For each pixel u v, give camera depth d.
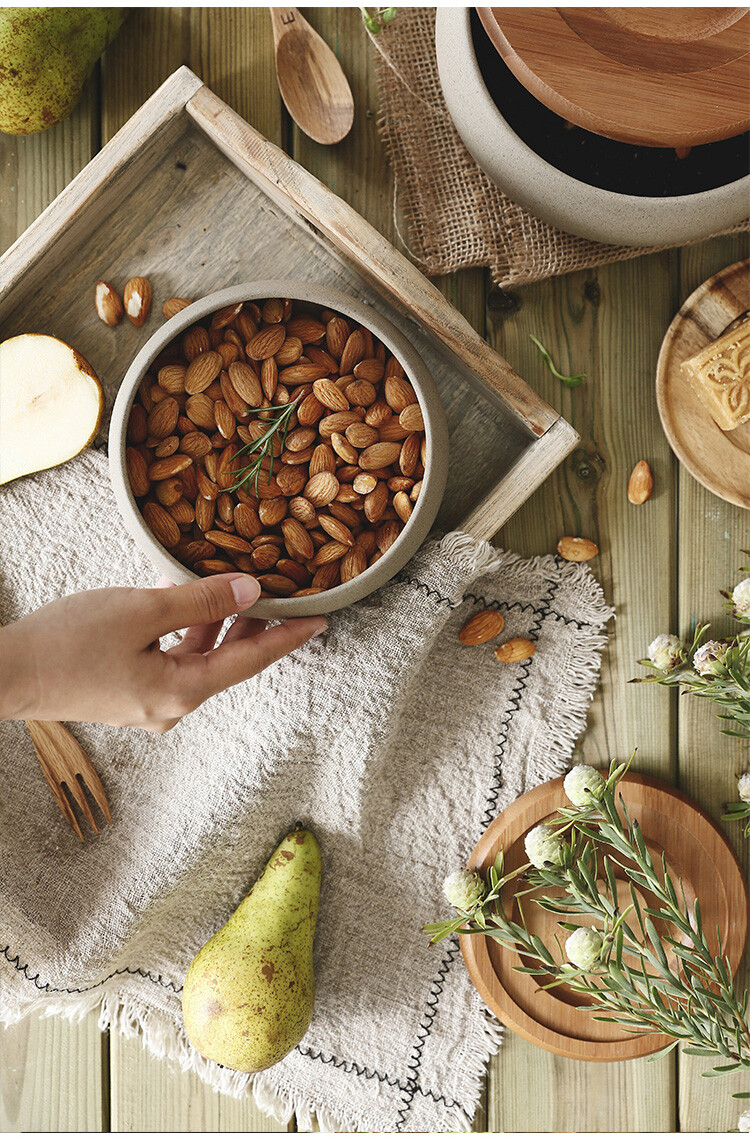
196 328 0.79
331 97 0.87
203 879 0.87
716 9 0.75
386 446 0.79
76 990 0.86
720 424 0.86
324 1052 0.89
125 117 0.87
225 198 0.86
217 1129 0.90
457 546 0.83
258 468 0.78
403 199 0.87
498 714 0.89
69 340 0.86
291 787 0.86
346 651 0.83
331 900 0.89
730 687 0.82
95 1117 0.90
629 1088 0.90
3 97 0.82
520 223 0.86
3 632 0.70
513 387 0.82
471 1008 0.89
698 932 0.77
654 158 0.83
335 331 0.80
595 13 0.75
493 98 0.83
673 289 0.88
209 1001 0.83
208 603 0.73
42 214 0.82
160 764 0.86
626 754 0.89
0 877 0.85
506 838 0.86
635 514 0.89
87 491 0.85
